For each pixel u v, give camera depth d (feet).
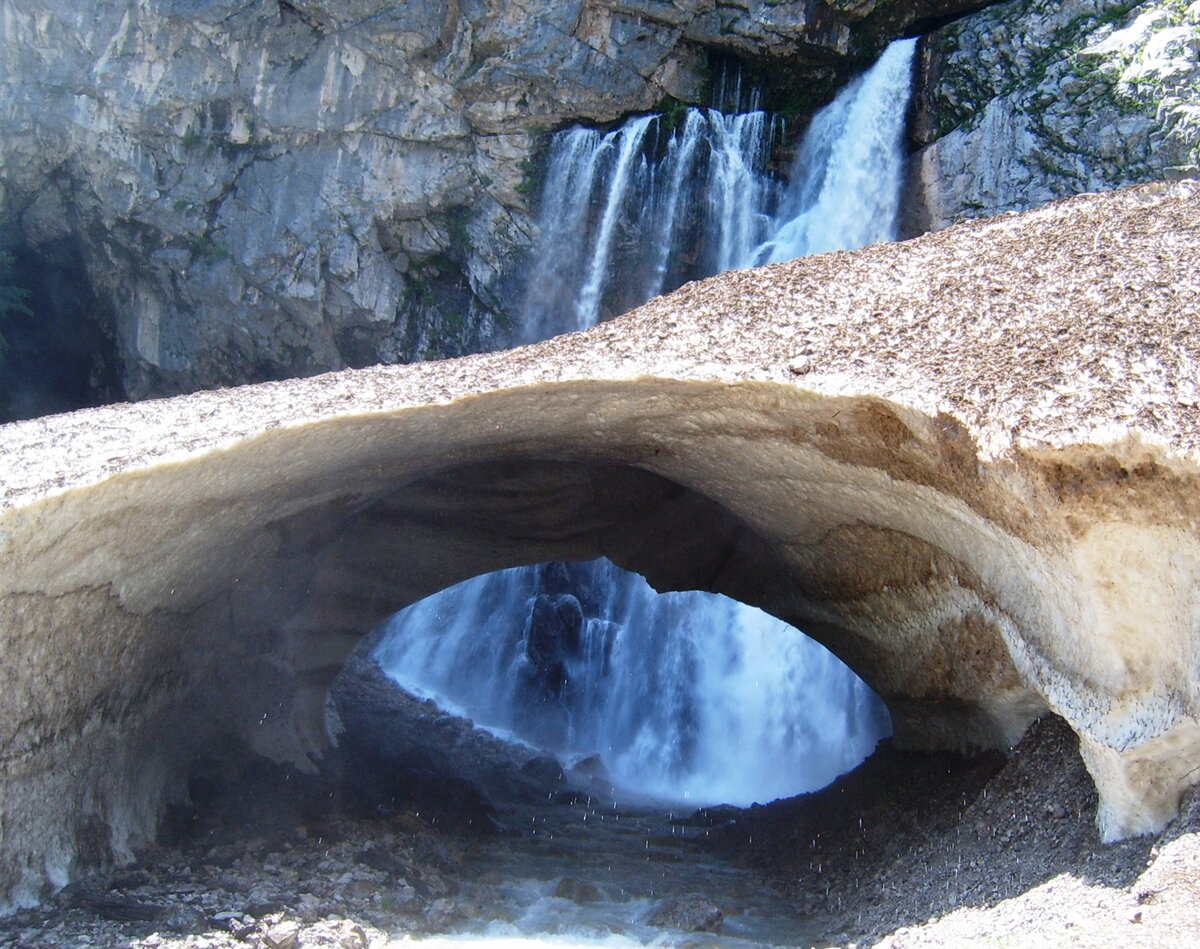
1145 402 16.25
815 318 20.81
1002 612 20.17
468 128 58.18
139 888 17.97
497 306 60.13
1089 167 49.01
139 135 58.59
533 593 55.93
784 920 20.45
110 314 64.49
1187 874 14.06
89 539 16.58
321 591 28.71
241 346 61.52
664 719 51.70
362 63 57.16
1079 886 15.53
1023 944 14.44
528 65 57.00
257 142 58.85
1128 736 16.07
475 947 16.97
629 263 59.72
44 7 56.18
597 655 53.98
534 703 53.16
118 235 60.70
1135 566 16.01
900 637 25.23
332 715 35.58
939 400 17.79
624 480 30.01
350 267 58.54
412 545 30.12
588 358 20.47
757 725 49.70
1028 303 19.53
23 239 63.46
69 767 18.35
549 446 24.17
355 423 18.89
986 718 23.04
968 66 53.83
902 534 22.62
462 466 27.17
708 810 35.47
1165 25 49.85
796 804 29.86
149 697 21.40
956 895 17.90
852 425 19.56
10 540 15.17
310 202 58.49
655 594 53.88
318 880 19.17
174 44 56.90
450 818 28.07
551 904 20.49
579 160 58.95
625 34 57.62
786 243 57.67
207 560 20.75
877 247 22.90
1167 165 47.32
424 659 53.26
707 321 21.33
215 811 23.75
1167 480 15.46
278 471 19.45
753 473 23.50
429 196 58.65
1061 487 16.29
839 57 58.03
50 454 17.34
